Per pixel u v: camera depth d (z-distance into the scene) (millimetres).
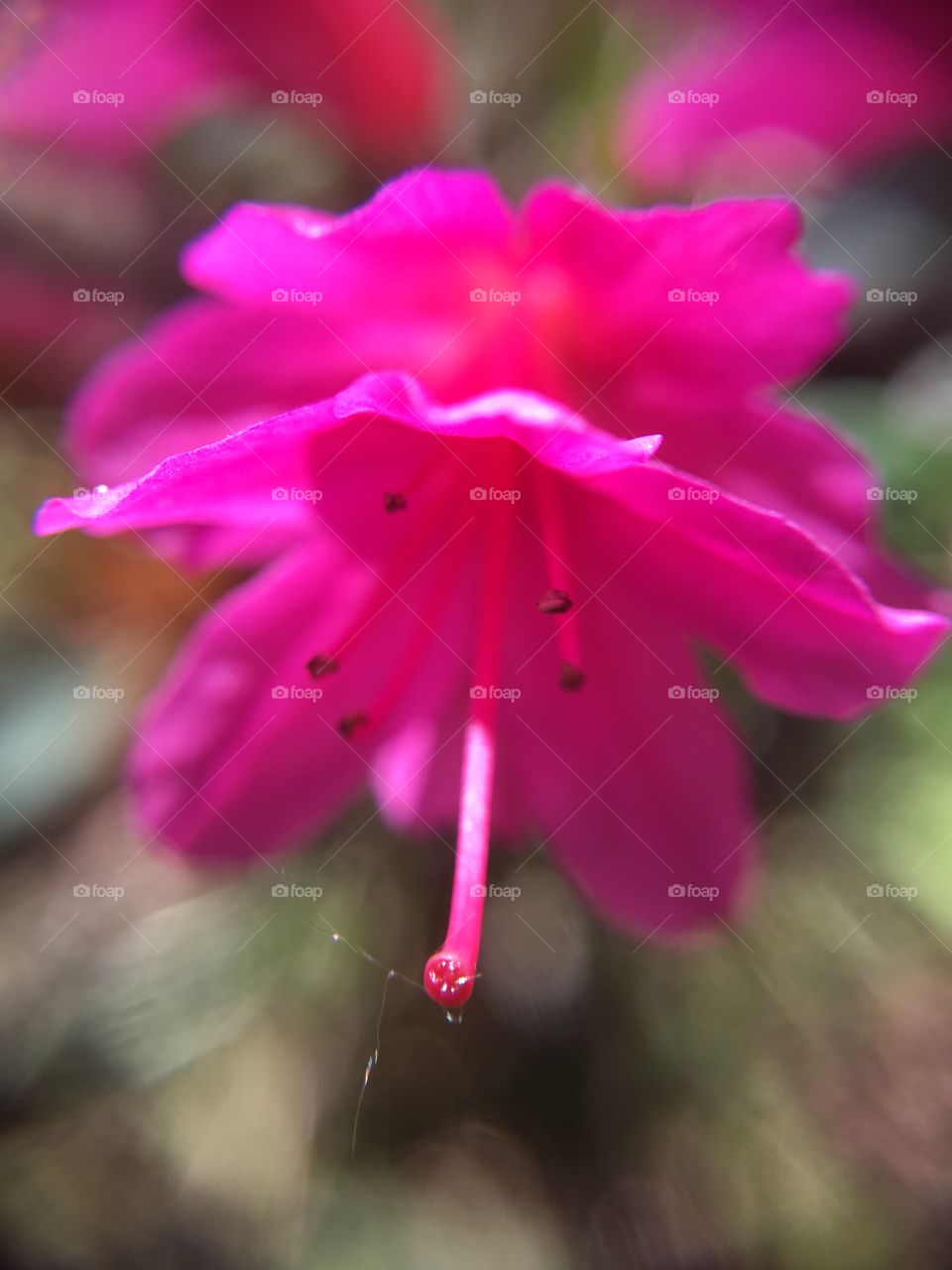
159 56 112
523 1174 139
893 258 117
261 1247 148
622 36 115
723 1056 126
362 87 113
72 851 133
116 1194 152
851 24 102
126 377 103
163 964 129
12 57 112
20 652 126
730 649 99
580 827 104
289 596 105
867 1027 125
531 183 118
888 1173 134
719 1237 132
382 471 94
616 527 97
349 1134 131
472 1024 126
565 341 102
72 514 85
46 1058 139
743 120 108
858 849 119
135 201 123
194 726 105
